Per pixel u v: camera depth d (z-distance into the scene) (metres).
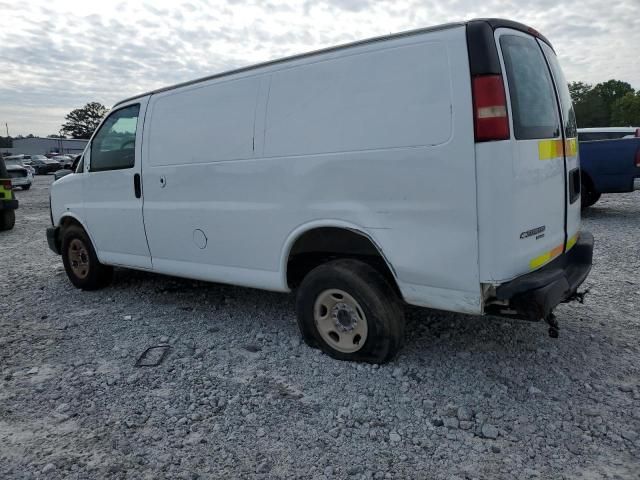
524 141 2.93
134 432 2.87
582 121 75.50
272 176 3.71
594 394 3.08
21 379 3.56
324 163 3.41
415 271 3.14
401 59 3.07
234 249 4.08
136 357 3.86
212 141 4.09
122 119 4.92
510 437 2.70
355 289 3.37
